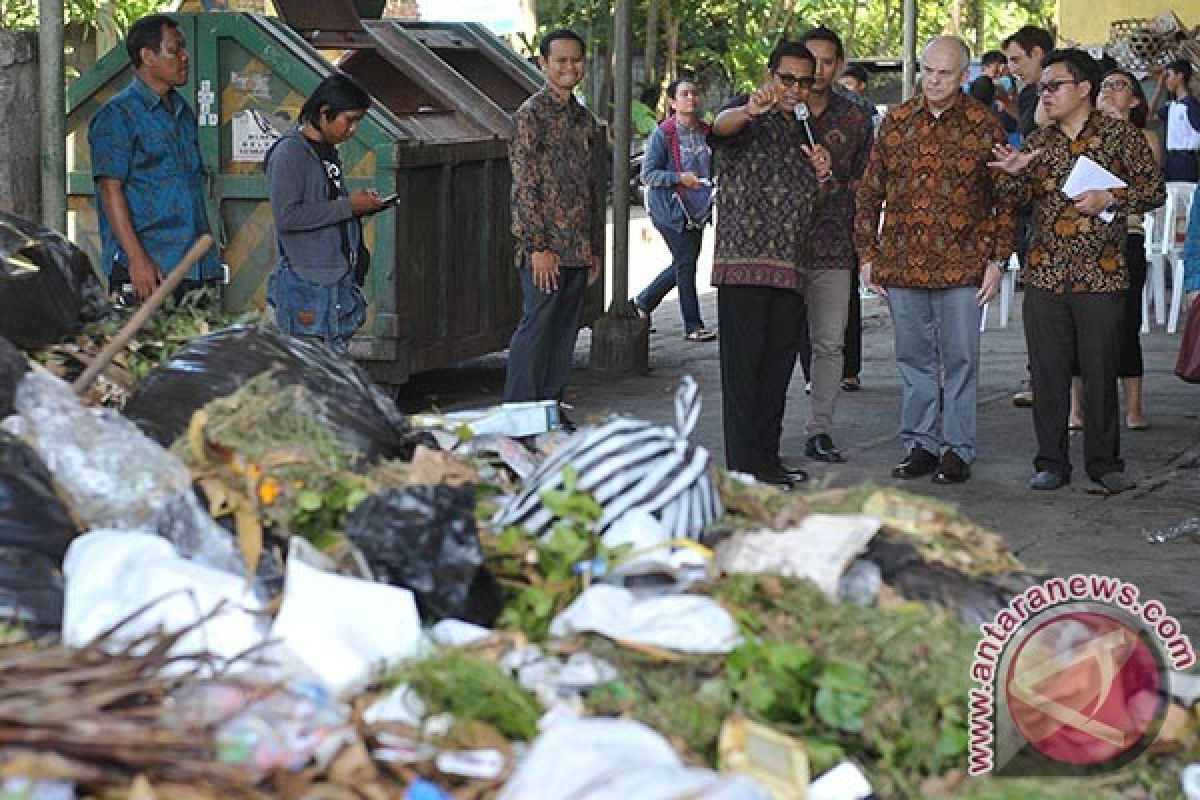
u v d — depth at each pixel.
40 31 8.16
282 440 4.43
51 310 5.29
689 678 3.79
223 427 4.40
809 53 9.36
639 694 3.72
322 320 8.98
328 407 4.70
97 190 8.58
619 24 13.41
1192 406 12.32
